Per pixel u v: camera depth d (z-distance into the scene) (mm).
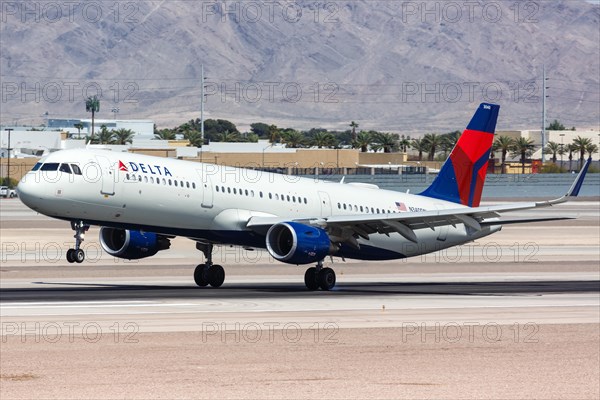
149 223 132750
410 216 135875
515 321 105250
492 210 135375
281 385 73312
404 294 134000
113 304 114438
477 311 113562
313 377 76062
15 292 128125
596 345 91438
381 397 70812
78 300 118312
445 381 76000
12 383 72625
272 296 127688
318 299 124250
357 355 84750
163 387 71938
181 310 109750
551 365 82562
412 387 73812
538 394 72688
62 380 73688
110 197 127312
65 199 124438
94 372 76312
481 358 84750
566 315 110875
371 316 107375
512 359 84562
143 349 85250
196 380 74250
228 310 110438
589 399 71625
